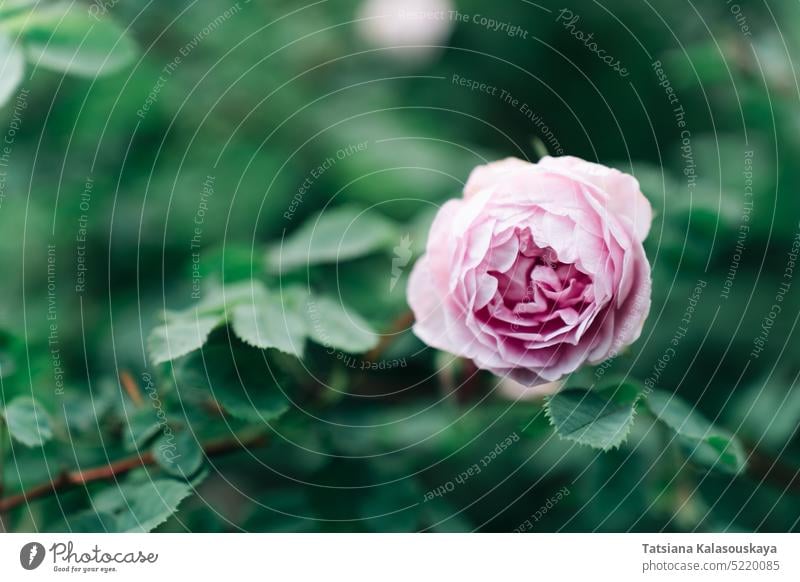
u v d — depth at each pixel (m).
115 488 0.51
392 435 0.54
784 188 0.55
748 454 0.51
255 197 0.63
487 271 0.47
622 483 0.54
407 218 0.64
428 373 0.55
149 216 0.61
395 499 0.52
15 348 0.53
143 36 0.62
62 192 0.61
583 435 0.46
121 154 0.62
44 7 0.53
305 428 0.52
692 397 0.54
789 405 0.52
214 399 0.49
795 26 0.56
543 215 0.47
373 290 0.57
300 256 0.55
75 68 0.53
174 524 0.52
